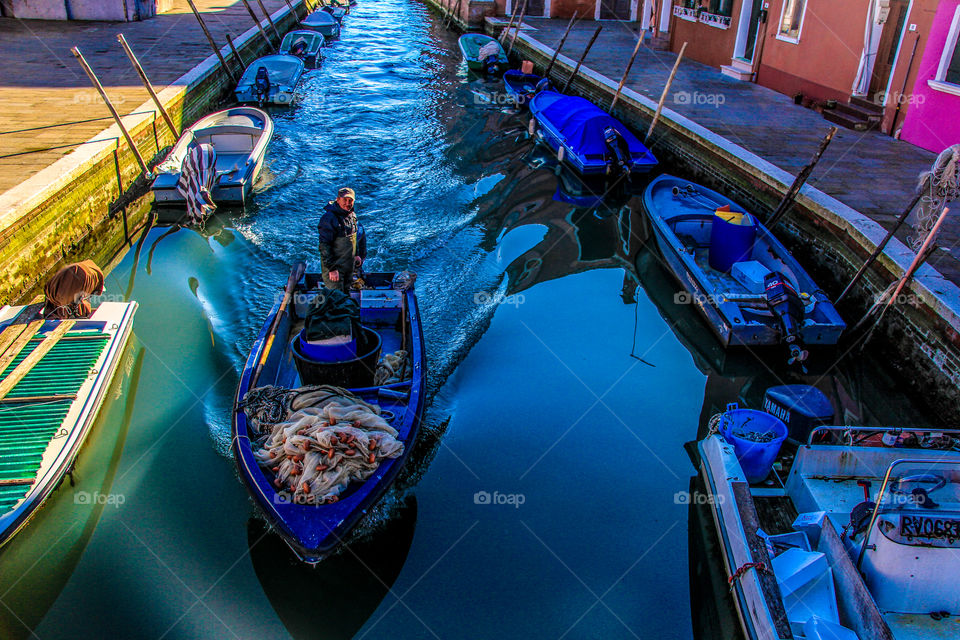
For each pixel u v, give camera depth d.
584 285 9.03
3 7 20.73
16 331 6.92
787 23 14.83
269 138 12.76
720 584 4.88
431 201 11.42
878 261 7.70
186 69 16.06
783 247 8.67
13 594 4.68
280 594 4.72
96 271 7.48
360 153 13.67
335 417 5.15
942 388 6.65
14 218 7.91
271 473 4.94
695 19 19.08
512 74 18.84
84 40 18.58
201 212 10.34
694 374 7.30
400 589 4.75
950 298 6.66
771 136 11.83
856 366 7.55
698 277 8.31
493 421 6.43
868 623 4.06
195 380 6.92
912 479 4.57
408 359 6.53
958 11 10.16
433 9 35.44
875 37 12.18
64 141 10.45
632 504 5.56
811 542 4.86
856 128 12.26
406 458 5.19
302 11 29.05
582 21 27.36
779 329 7.57
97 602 4.61
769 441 5.56
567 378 7.12
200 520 5.30
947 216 8.59
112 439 6.09
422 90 19.09
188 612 4.56
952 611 4.32
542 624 4.52
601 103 15.98
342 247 7.65
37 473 5.26
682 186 10.66
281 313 6.96
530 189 12.18
